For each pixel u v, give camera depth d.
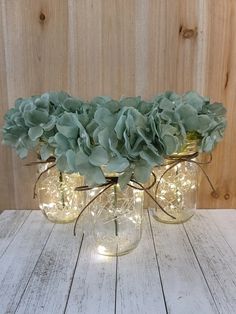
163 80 0.43
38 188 0.42
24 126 0.36
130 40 0.42
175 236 0.39
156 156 0.28
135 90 0.43
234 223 0.42
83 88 0.43
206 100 0.38
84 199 0.39
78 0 0.41
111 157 0.28
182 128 0.32
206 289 0.29
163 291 0.29
